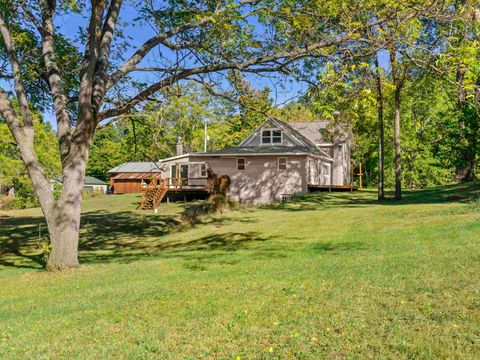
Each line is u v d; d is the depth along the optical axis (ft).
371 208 68.49
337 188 116.47
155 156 48.16
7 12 40.55
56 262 39.01
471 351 15.67
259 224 65.10
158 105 40.55
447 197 71.36
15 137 38.96
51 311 25.09
